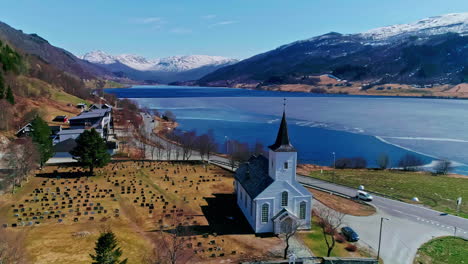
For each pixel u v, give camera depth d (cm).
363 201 8169
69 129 13638
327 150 15888
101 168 10219
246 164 8031
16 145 9144
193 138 15300
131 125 18275
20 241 5466
